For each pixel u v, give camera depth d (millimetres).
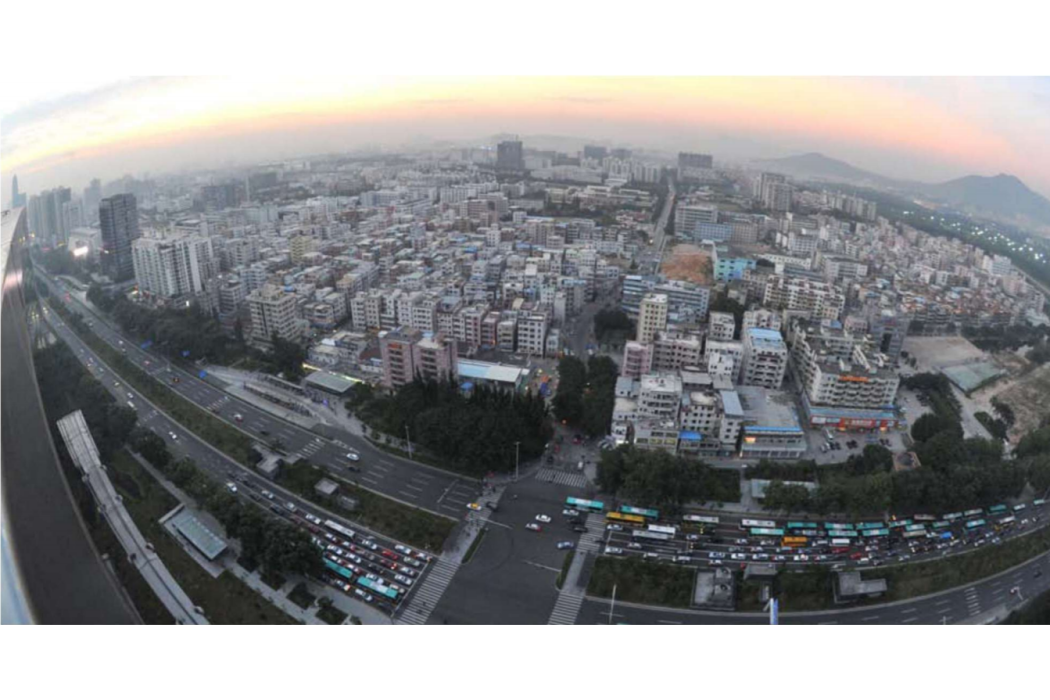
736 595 169000
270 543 171875
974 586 176375
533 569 177250
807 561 182500
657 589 169875
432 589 169750
